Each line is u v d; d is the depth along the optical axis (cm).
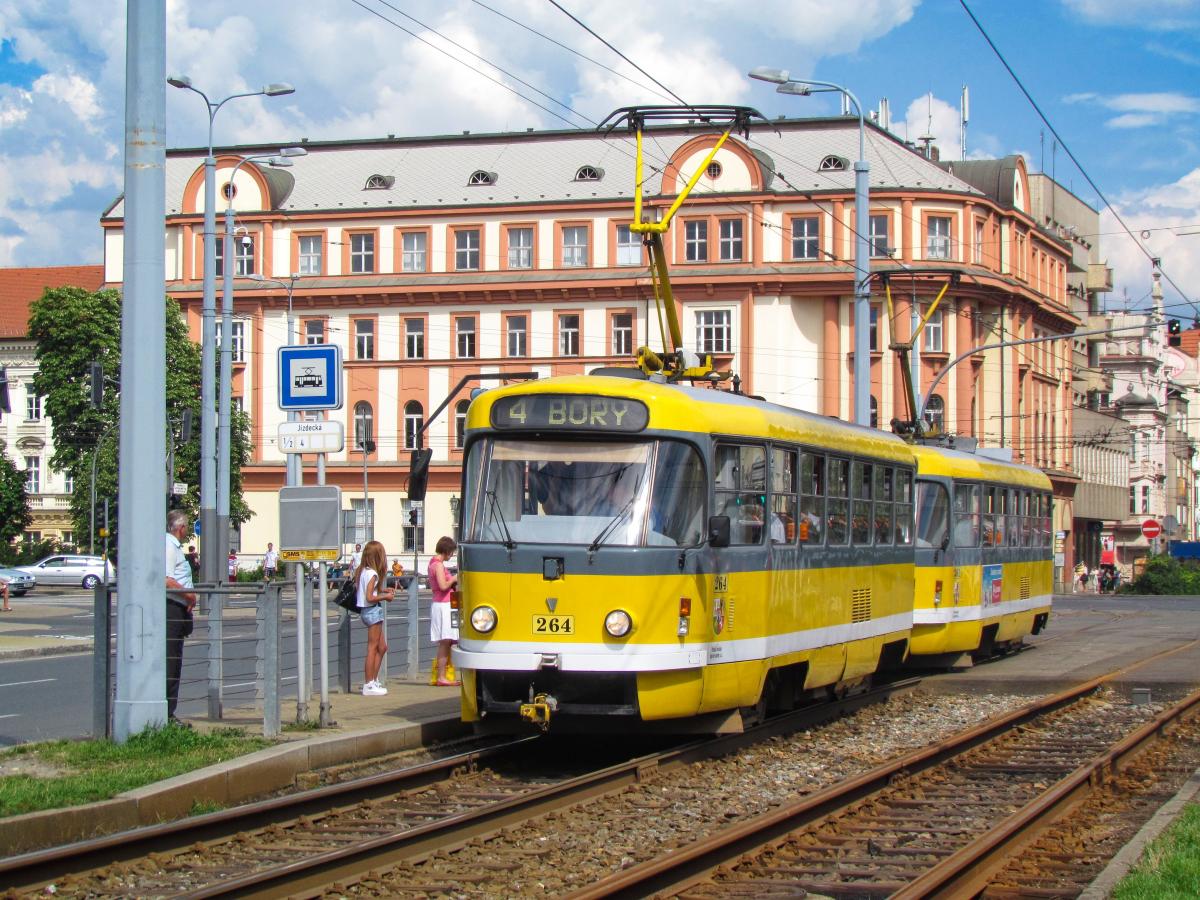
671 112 2055
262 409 6850
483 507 1388
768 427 1555
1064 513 7894
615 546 1336
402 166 6962
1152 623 4059
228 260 3809
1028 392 7256
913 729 1762
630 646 1322
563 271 6588
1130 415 10225
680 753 1380
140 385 1298
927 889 828
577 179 6681
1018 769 1416
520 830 1051
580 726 1385
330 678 2030
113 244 7038
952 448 2622
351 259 6812
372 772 1335
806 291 6344
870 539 1897
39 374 6562
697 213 6444
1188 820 1025
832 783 1340
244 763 1184
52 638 3216
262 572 6100
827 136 6531
